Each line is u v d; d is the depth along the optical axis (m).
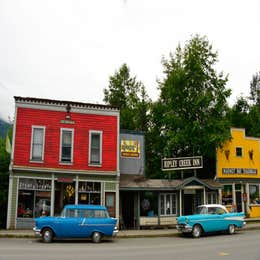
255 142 34.09
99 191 26.09
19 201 24.36
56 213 25.12
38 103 25.70
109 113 27.33
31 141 25.16
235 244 18.09
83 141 26.33
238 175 32.50
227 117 35.81
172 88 33.34
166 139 36.53
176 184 28.17
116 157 26.88
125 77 44.41
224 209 23.66
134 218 27.30
